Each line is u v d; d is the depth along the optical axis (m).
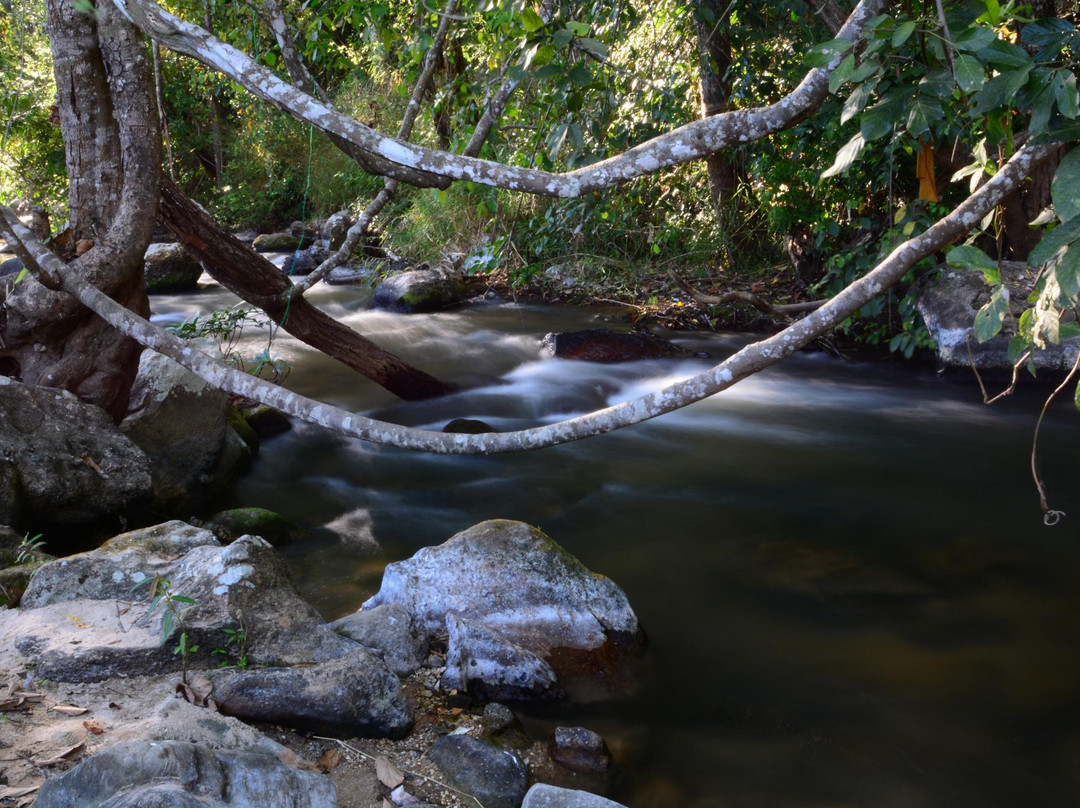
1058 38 1.99
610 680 3.73
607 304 11.77
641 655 3.95
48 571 3.65
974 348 8.29
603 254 12.05
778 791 3.14
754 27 8.61
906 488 6.11
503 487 6.16
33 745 2.73
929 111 2.15
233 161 19.73
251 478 6.22
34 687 3.08
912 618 4.34
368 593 4.50
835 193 9.33
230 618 3.39
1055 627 4.25
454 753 3.11
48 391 5.09
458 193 12.74
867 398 8.32
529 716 3.51
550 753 3.27
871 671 3.88
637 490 6.11
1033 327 2.10
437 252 13.80
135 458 5.21
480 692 3.55
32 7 6.20
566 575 4.02
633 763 3.27
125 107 5.16
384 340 10.46
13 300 5.21
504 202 12.06
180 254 13.62
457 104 5.57
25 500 4.82
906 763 3.30
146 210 5.27
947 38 2.01
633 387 8.59
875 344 9.62
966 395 8.29
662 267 11.86
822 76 2.17
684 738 3.42
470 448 2.44
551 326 10.89
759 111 2.19
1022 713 3.59
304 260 15.05
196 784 2.31
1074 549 5.11
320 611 4.28
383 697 3.24
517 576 3.97
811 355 9.74
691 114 10.31
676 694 3.69
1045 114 1.96
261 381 2.66
